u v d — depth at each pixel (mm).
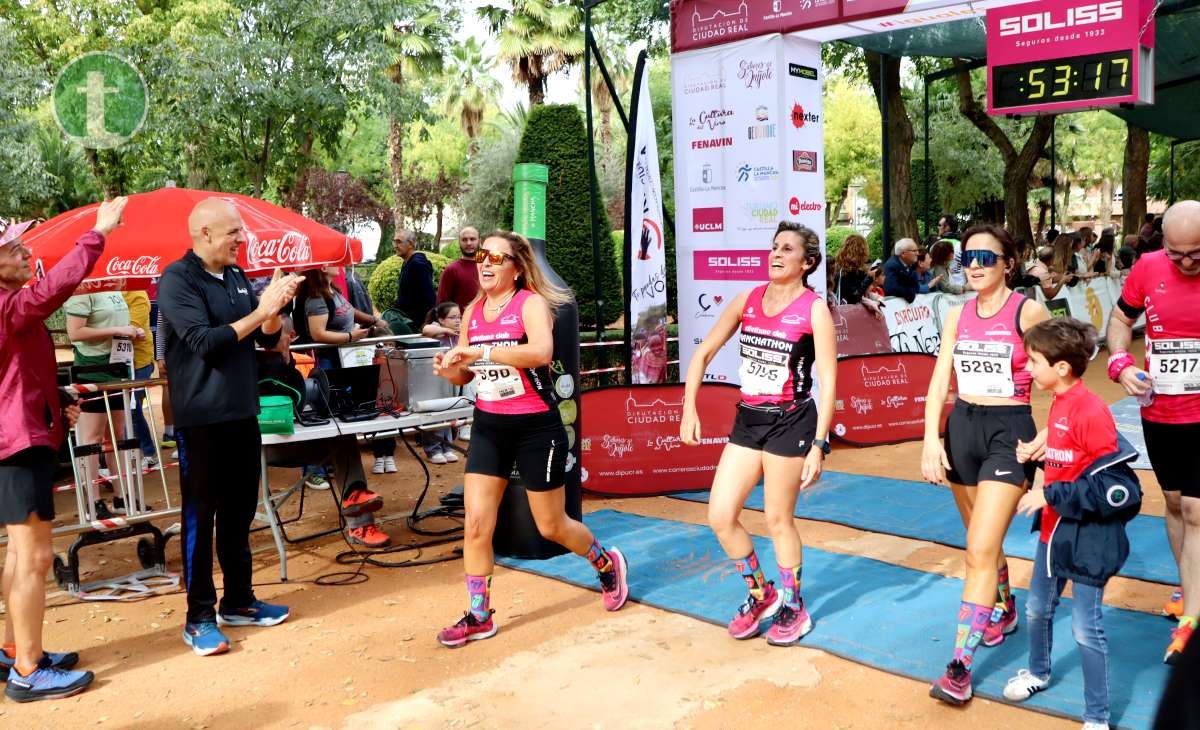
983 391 3916
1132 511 3406
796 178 8016
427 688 4078
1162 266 4191
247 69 23234
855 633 4457
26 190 21984
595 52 8867
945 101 33844
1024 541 5848
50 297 3932
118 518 5480
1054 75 7457
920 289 11680
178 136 24188
